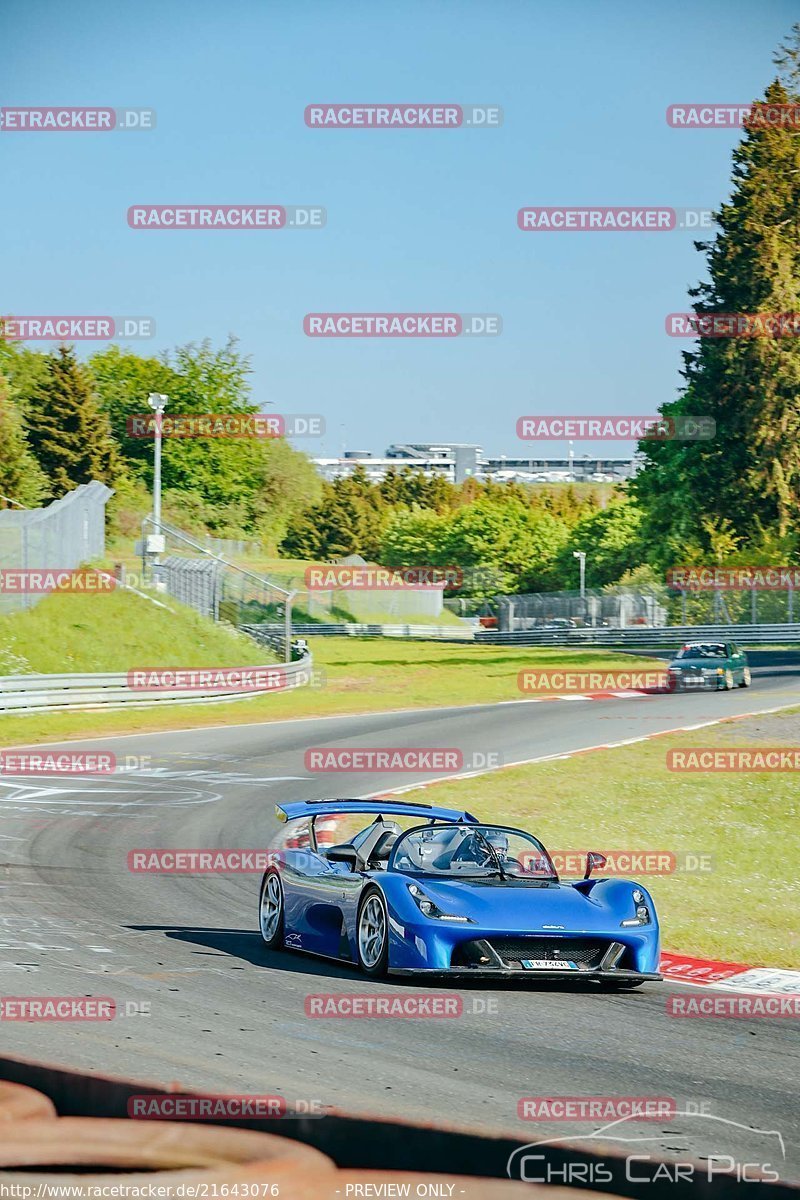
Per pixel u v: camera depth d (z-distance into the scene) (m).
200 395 153.12
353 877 16.94
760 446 113.19
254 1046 11.66
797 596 111.25
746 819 32.69
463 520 179.62
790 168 116.69
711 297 119.25
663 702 61.69
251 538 159.88
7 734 48.31
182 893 22.80
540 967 15.44
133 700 57.94
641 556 144.00
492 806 34.44
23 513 66.25
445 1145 6.91
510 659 90.50
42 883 22.75
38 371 141.25
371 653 95.81
